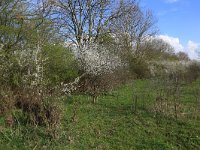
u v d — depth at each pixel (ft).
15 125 32.60
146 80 106.52
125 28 119.03
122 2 100.68
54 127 32.01
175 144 33.63
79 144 31.17
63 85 44.01
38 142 29.89
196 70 108.47
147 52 129.80
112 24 101.86
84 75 58.44
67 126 35.45
